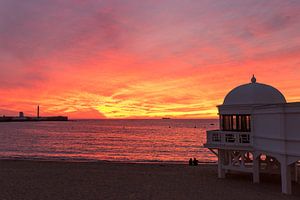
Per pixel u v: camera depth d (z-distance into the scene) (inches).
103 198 750.5
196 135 4687.5
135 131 5994.1
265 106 799.1
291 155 709.3
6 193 802.8
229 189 826.2
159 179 1003.9
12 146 2984.7
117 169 1257.4
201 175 1079.0
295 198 710.5
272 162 914.1
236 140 909.2
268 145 797.9
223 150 989.2
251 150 874.8
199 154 2377.0
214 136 974.4
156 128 7455.7
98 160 1857.8
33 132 5733.3
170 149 2741.1
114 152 2498.8
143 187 875.4
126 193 802.2
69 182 956.0
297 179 939.3
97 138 4092.0
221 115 981.2
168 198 744.3
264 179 949.2
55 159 1879.9
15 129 7126.0
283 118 722.8
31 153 2374.5
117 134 5007.4
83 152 2484.0
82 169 1251.2
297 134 692.1
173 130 6314.0
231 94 948.0
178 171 1192.8
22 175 1088.2
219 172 1002.7
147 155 2292.1
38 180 990.4
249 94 900.0
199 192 800.3
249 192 782.5
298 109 684.7
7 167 1310.3
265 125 806.5
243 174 1059.3
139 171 1194.6
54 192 815.7
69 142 3469.5
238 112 911.7
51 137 4308.6
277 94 912.9
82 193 804.0
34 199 741.9
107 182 955.3
